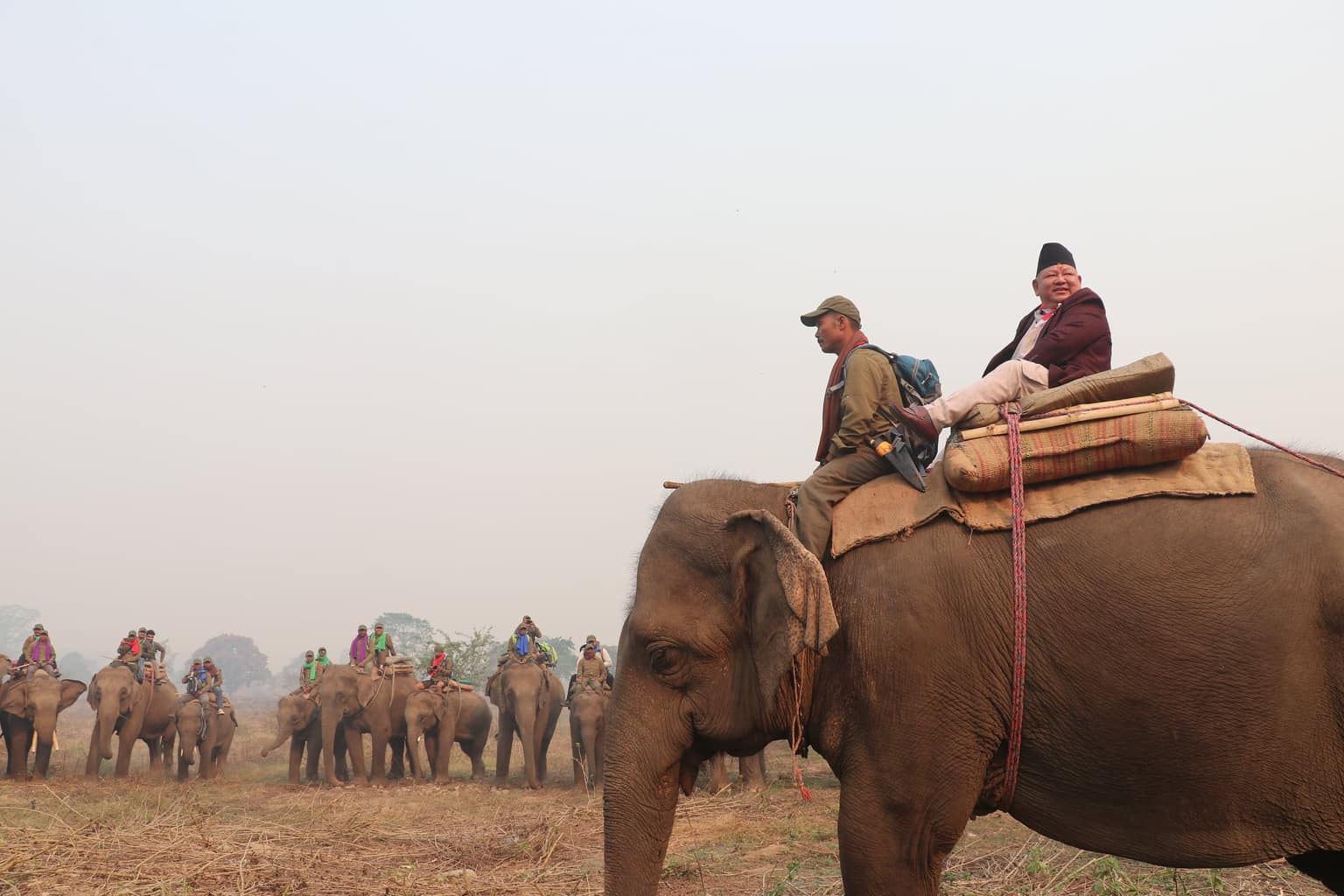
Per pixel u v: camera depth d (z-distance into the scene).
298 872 8.06
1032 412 4.02
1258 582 3.44
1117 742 3.60
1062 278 4.66
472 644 33.97
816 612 3.75
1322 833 3.41
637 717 4.29
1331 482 3.56
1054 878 6.89
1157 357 3.97
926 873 3.80
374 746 20.72
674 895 7.39
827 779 15.59
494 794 17.44
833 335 4.69
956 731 3.78
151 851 8.54
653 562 4.38
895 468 4.10
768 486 4.45
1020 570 3.71
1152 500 3.67
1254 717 3.42
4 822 10.59
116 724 20.98
